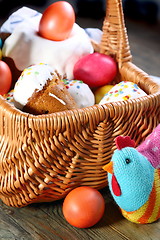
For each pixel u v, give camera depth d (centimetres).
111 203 60
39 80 58
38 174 55
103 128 56
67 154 55
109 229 57
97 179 58
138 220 56
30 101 58
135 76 65
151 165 54
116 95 61
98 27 136
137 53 117
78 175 57
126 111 56
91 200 55
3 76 61
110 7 67
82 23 140
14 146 55
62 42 67
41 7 151
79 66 67
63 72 67
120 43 68
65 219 58
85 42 69
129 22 145
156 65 109
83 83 65
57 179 56
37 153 54
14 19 70
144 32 136
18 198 58
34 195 56
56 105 58
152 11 149
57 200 61
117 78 70
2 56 67
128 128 58
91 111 54
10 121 53
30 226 57
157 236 56
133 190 53
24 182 55
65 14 65
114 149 58
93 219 55
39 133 53
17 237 55
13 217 58
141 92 61
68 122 53
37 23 69
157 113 60
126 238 55
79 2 152
